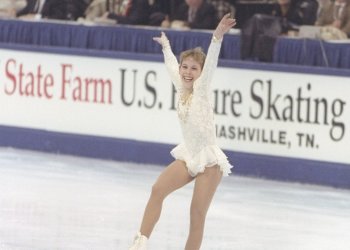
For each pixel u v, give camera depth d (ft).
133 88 105.60
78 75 108.88
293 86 97.25
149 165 105.40
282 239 72.23
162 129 104.22
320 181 96.63
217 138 101.50
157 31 105.70
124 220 76.13
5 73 113.29
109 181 94.58
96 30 109.09
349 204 87.97
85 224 74.13
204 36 102.83
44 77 110.93
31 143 112.06
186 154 58.49
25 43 113.19
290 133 97.71
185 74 59.16
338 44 98.27
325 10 99.66
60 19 111.75
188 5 105.19
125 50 107.76
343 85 94.84
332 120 95.66
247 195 90.48
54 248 65.72
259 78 98.84
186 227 74.33
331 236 74.02
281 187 95.35
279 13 101.24
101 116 107.76
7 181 92.53
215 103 101.35
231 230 74.69
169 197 87.81
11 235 69.26
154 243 68.54
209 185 58.08
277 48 100.53
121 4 108.88
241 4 103.24
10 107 113.29
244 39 101.19
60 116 110.32
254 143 99.66
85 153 108.88
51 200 83.61
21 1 114.01
